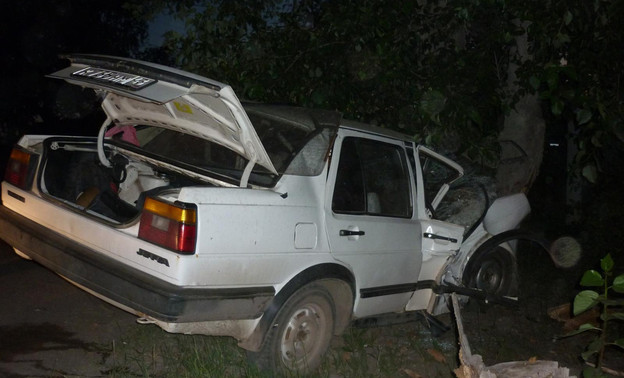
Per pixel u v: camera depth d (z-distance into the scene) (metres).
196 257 4.00
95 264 4.24
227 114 4.34
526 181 8.46
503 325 6.74
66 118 15.47
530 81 6.68
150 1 8.54
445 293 5.99
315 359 4.88
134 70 4.38
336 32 7.33
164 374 4.77
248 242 4.24
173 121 5.00
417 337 6.11
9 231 4.89
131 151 5.49
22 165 5.05
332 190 4.85
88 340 5.38
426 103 6.90
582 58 7.00
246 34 7.97
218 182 4.94
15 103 15.89
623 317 4.31
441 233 5.80
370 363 5.43
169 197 4.20
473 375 3.83
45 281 6.86
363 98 7.68
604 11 6.71
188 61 8.02
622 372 5.58
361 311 5.19
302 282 4.57
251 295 4.28
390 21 7.22
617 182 10.50
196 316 4.04
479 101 7.80
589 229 10.02
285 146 4.80
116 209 4.91
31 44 15.59
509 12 7.07
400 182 5.61
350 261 4.94
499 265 6.81
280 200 4.46
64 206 4.64
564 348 6.27
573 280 8.57
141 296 4.00
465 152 7.18
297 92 7.65
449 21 7.66
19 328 5.50
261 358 4.56
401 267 5.45
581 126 7.39
